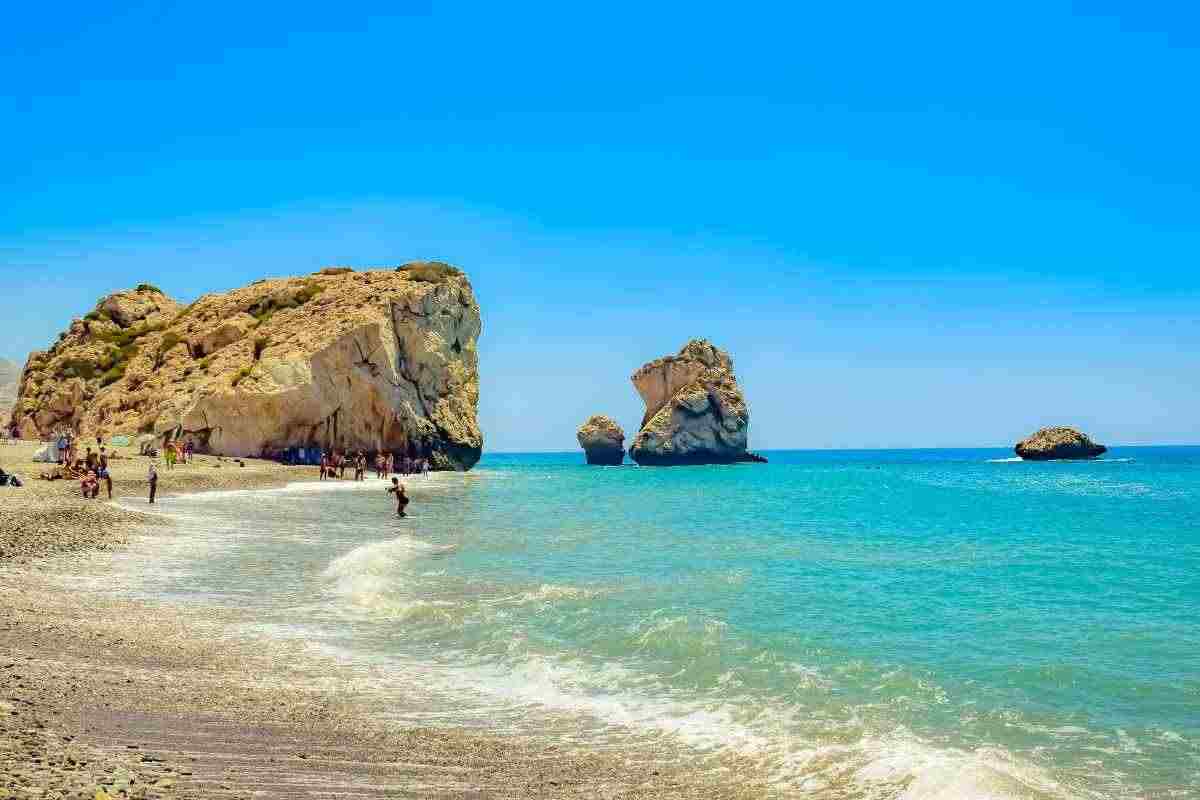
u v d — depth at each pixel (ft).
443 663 43.06
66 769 23.47
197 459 230.27
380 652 45.27
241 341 284.82
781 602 60.44
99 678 35.91
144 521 102.37
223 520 114.01
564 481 260.21
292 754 28.14
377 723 32.83
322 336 267.39
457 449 303.27
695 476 310.24
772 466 422.41
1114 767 28.55
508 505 159.53
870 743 30.48
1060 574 74.28
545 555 86.69
